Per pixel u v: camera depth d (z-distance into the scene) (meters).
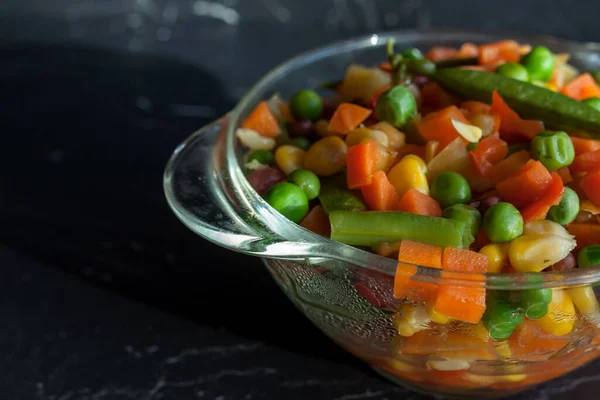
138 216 0.30
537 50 0.25
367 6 0.42
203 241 0.29
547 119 0.23
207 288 0.27
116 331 0.26
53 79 0.38
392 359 0.22
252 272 0.28
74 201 0.30
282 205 0.22
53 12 0.43
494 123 0.23
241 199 0.22
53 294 0.27
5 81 0.37
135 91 0.36
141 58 0.39
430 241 0.20
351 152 0.22
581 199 0.22
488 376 0.22
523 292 0.19
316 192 0.22
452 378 0.22
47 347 0.25
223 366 0.25
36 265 0.28
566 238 0.21
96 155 0.32
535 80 0.25
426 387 0.24
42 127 0.34
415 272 0.19
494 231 0.21
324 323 0.23
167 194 0.22
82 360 0.25
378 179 0.21
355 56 0.27
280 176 0.23
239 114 0.24
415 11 0.42
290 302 0.27
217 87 0.36
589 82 0.26
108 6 0.44
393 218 0.21
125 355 0.25
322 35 0.40
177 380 0.24
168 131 0.34
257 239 0.20
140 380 0.24
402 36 0.28
